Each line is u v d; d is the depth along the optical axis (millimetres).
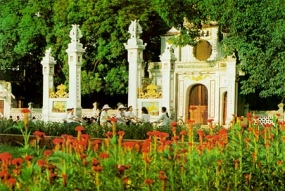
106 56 51469
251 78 43562
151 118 38719
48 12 53656
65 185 9086
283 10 41125
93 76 51656
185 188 10672
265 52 42750
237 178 11742
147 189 10086
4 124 28766
